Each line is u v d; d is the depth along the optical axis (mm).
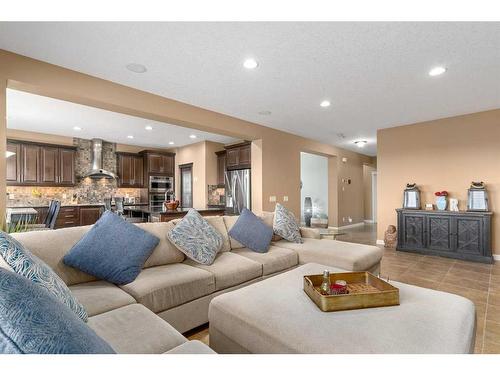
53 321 577
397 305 1484
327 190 8242
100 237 1914
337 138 6262
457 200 4406
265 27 2094
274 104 3906
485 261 3941
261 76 2977
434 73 2881
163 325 1305
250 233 2947
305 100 3730
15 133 5723
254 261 2523
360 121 4816
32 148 5820
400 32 2148
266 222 3477
